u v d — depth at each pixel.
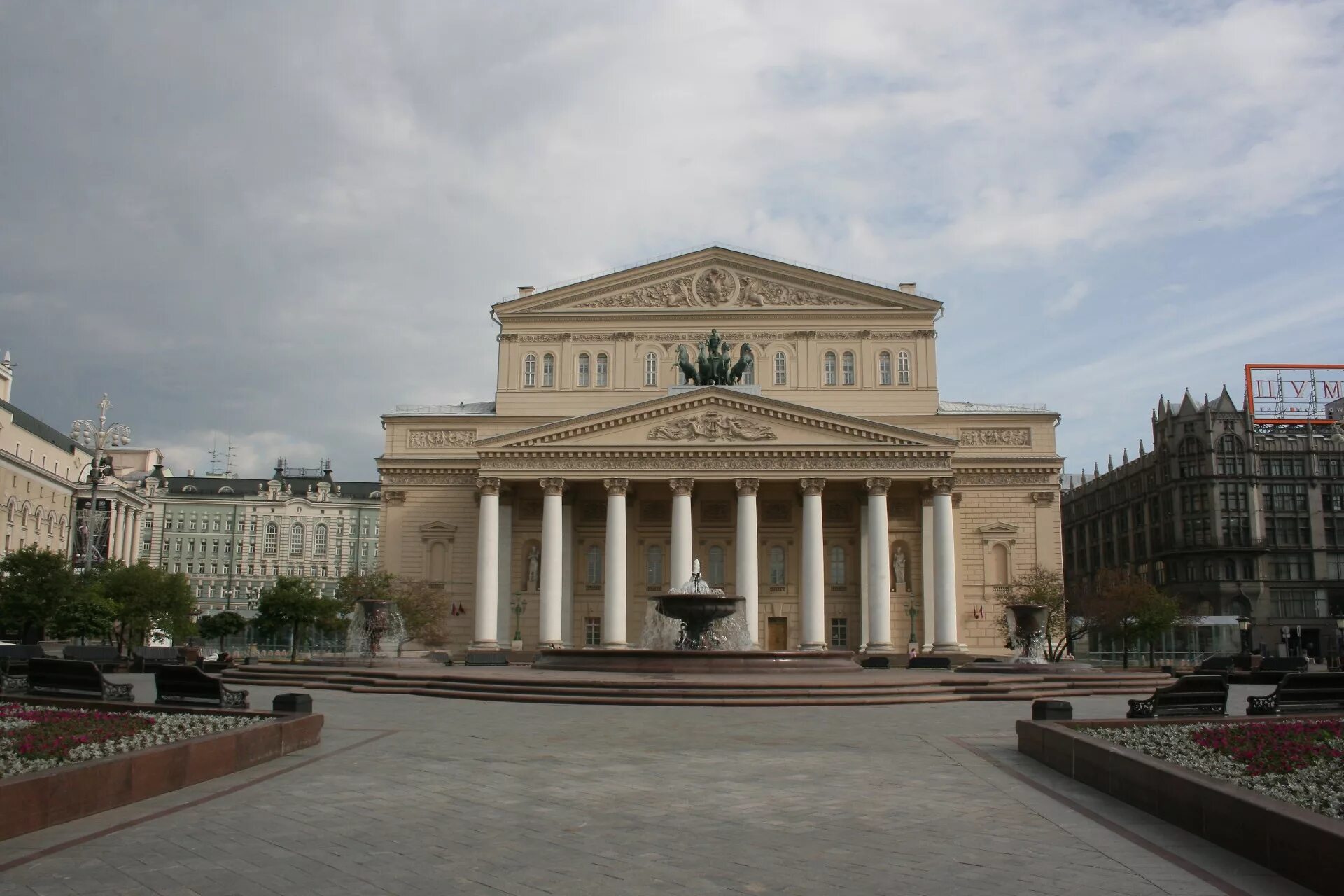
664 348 85.62
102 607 73.44
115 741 18.22
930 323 84.75
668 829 14.90
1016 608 53.53
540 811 16.03
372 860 12.94
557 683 37.66
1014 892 11.82
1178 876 12.48
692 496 83.50
